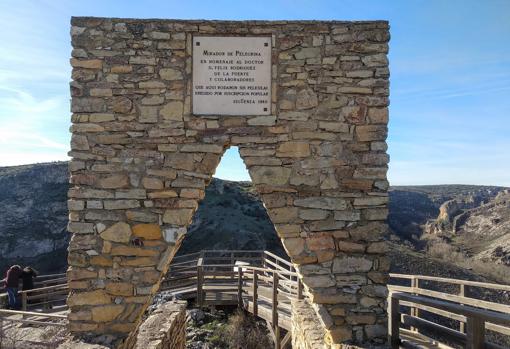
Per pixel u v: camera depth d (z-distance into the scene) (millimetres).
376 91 5188
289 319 9547
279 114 5172
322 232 5113
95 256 5055
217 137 5156
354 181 5148
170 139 5145
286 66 5199
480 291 17641
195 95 5184
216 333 10711
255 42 5215
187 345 10156
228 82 5195
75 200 5090
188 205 5121
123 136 5141
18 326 8875
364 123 5184
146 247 5074
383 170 5145
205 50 5203
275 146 5168
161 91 5160
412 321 5074
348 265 5086
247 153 5156
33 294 11820
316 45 5199
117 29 5152
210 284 13570
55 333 7742
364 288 5062
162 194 5113
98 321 5000
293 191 5137
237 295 12391
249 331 10680
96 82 5145
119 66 5148
